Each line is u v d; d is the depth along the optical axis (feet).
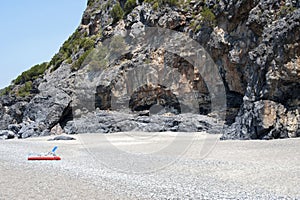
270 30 99.30
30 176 49.65
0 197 38.04
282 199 35.32
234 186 41.04
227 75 141.79
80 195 38.50
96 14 221.25
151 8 175.94
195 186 41.60
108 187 42.16
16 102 211.00
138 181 45.32
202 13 149.48
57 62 220.84
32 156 70.54
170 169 53.11
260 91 96.84
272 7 110.11
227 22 136.77
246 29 127.75
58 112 173.37
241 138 95.71
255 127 92.63
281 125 88.79
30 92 214.69
